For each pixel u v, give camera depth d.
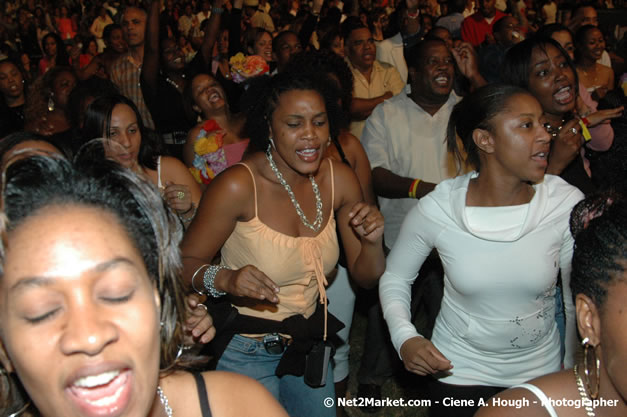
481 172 2.25
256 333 2.38
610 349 1.20
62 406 1.02
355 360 4.12
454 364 2.35
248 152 2.51
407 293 2.49
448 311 2.37
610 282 1.17
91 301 1.00
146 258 1.10
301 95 2.27
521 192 2.23
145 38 4.67
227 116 3.87
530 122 2.13
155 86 4.75
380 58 5.70
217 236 2.33
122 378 1.03
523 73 3.17
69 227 1.01
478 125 2.20
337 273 2.97
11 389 1.19
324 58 3.05
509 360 2.30
